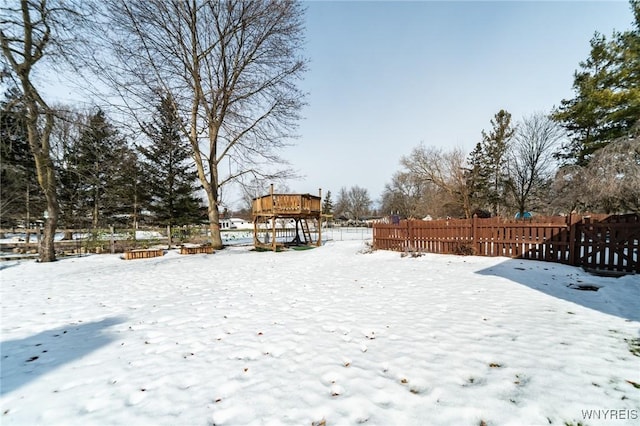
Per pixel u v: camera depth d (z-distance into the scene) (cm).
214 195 1571
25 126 946
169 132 2062
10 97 831
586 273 614
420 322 371
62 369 277
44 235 1116
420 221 1033
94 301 532
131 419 201
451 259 875
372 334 337
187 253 1327
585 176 1195
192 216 2242
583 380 228
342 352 292
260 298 527
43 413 211
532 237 771
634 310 388
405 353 285
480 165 2853
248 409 207
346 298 505
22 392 239
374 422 190
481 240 878
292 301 499
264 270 860
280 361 279
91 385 247
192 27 1391
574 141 1819
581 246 679
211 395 227
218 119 1496
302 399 216
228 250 1506
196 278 745
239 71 1497
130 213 2303
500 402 205
